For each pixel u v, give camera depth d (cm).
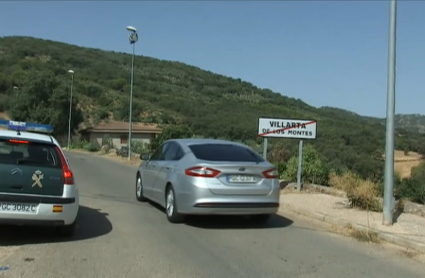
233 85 11644
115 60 13138
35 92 6862
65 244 698
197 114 7131
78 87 8581
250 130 5153
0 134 711
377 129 5088
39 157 703
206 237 779
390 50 871
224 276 570
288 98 10300
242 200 823
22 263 593
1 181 659
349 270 617
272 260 651
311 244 755
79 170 2066
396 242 774
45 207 671
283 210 1070
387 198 873
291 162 1549
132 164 2677
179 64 13400
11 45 12400
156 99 8769
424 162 2172
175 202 858
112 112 7825
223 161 842
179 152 922
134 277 552
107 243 713
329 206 1078
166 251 678
